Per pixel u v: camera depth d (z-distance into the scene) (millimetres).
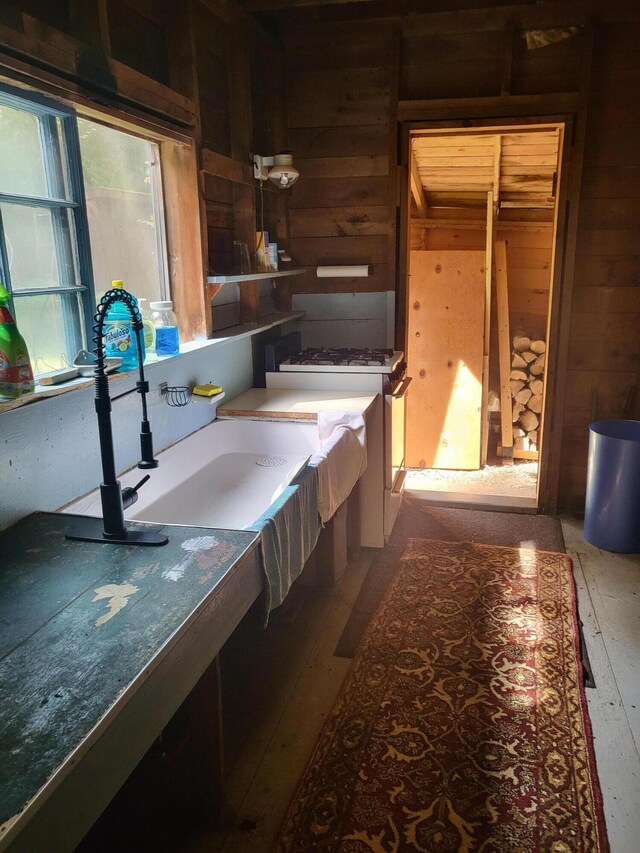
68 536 1698
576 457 3891
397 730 2145
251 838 1769
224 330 3076
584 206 3555
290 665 2518
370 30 3570
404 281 3867
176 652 1298
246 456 3037
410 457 4824
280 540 1893
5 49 1606
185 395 2684
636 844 1732
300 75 3725
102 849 1638
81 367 1863
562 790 1898
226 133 3160
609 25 3326
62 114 1874
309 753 2070
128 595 1428
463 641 2629
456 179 4754
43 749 995
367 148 3746
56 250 1949
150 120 2273
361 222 3854
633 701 2291
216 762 1752
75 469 2012
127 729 1141
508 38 3391
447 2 3424
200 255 2688
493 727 2152
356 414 2918
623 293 3615
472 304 4617
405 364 3973
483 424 4828
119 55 2244
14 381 1587
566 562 3297
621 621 2795
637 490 3330
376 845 1731
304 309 4039
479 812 1829
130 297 1693
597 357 3725
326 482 2424
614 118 3422
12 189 1810
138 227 2574
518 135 4141
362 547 3516
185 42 2562
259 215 3607
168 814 1750
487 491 4316
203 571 1533
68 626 1313
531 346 4844
